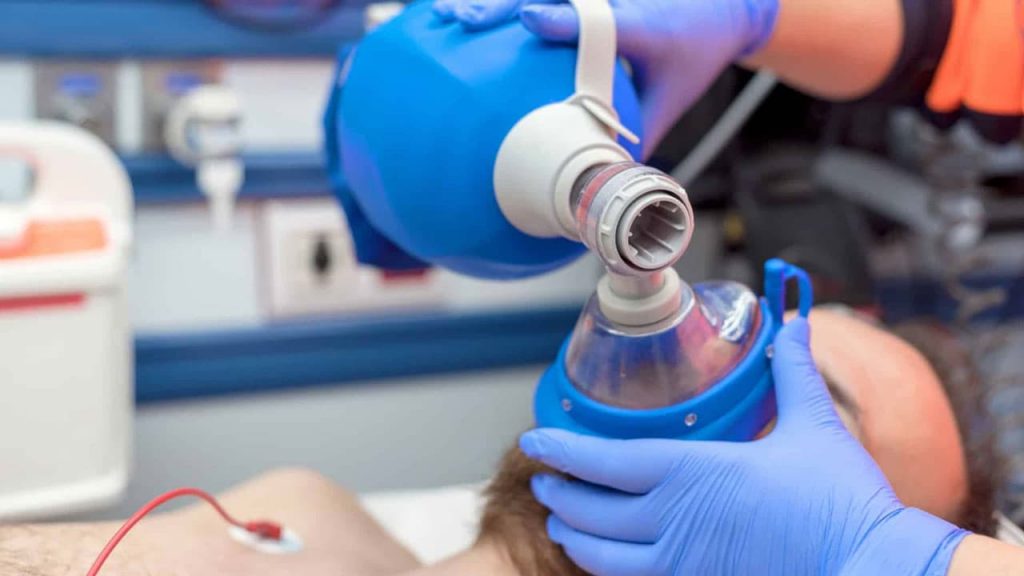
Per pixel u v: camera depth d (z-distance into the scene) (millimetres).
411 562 1034
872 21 810
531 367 1539
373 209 760
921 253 1503
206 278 1386
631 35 691
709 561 694
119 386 1077
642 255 548
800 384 718
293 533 996
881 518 662
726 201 1414
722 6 755
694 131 1333
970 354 1158
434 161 671
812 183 1344
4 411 1024
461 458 1568
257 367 1421
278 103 1352
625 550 717
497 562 806
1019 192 1377
